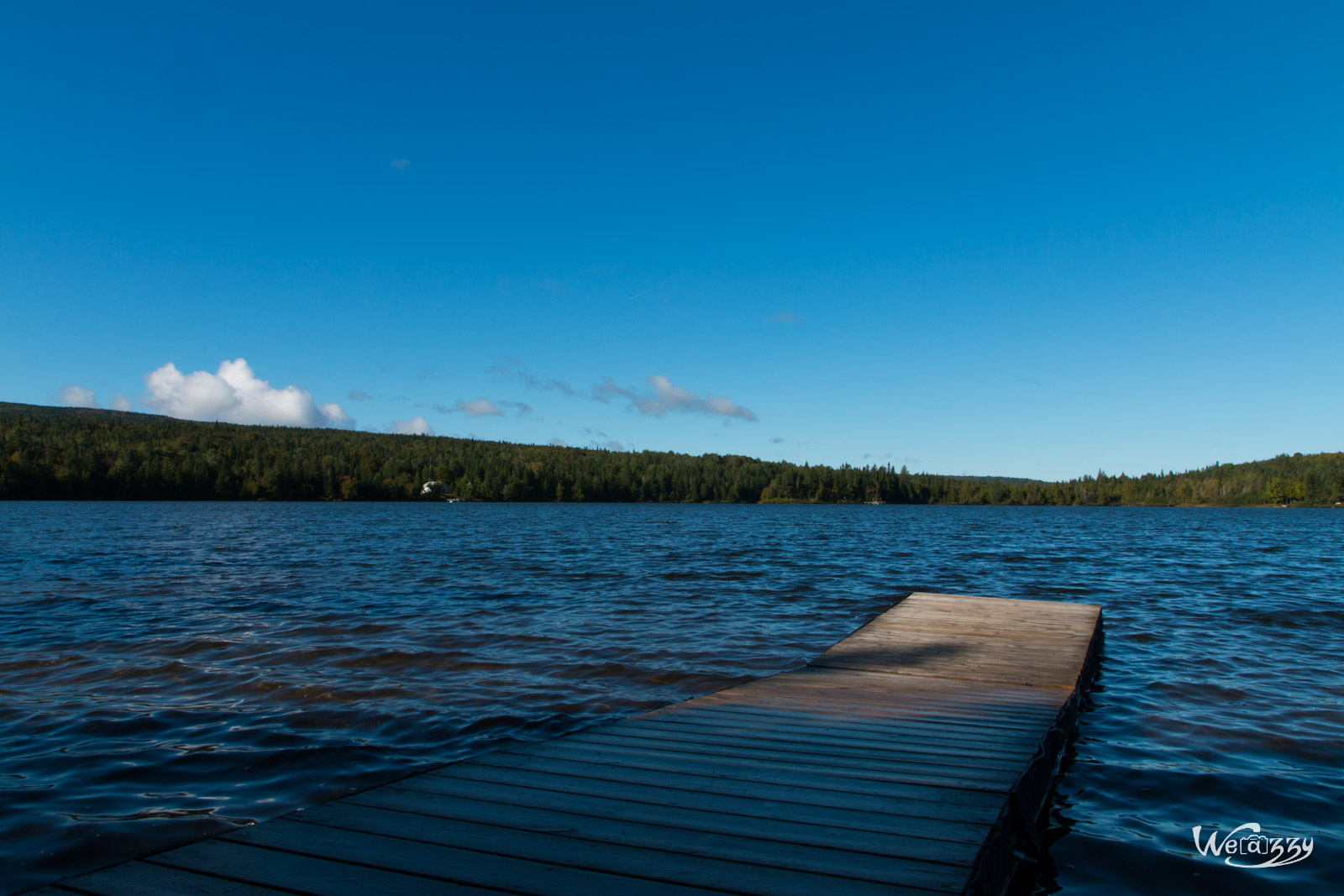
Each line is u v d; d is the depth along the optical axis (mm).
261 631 12953
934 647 10602
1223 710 8844
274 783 6387
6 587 18625
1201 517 91875
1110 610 16547
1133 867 5070
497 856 3838
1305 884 4840
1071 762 7074
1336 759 7176
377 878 3564
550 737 7664
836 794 4871
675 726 6664
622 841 4051
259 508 92938
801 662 11180
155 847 5191
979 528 60812
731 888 3506
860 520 77875
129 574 21797
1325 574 24453
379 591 18188
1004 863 4422
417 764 6852
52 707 8508
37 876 4777
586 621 14242
